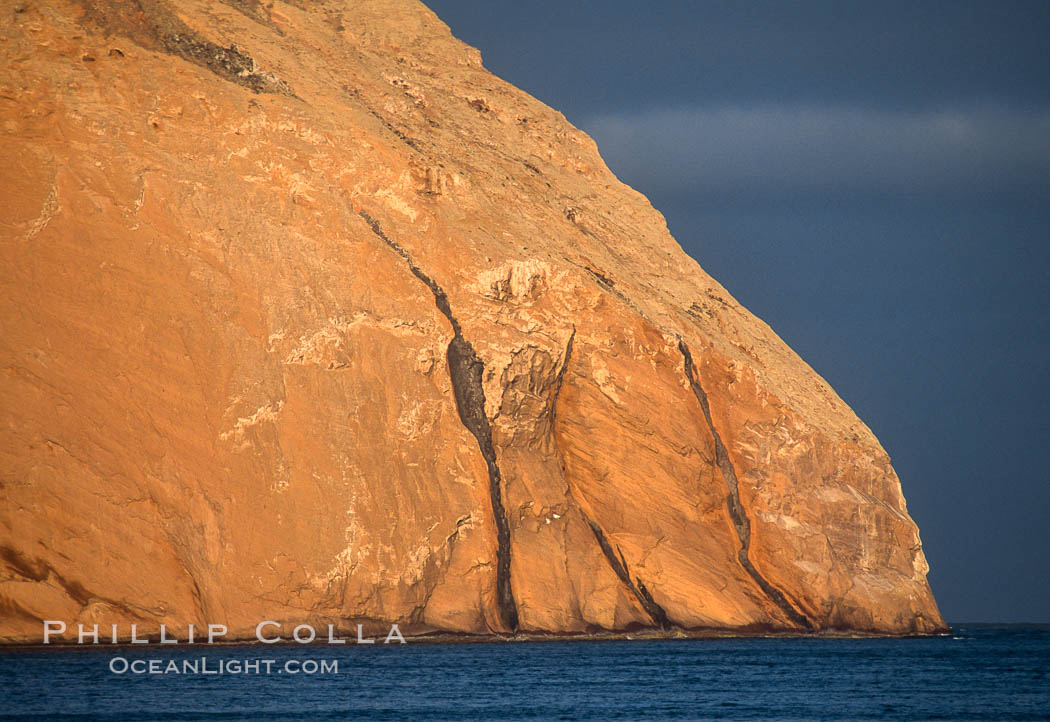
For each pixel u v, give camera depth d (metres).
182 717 181.62
